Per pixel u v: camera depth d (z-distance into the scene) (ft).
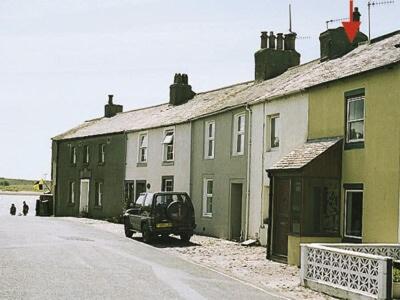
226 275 46.24
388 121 48.29
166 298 34.58
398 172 46.60
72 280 40.04
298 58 88.79
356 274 36.42
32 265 46.96
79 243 66.44
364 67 53.01
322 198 53.67
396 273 36.99
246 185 74.33
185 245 69.51
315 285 40.34
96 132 131.54
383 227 47.96
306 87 60.49
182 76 116.16
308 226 52.85
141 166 109.50
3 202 311.06
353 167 52.65
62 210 144.15
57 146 148.25
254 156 72.69
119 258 53.98
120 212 115.96
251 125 73.97
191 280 42.29
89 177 131.54
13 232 77.92
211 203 86.28
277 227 57.11
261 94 74.90
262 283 42.96
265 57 86.94
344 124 54.54
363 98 52.65
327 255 39.58
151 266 49.26
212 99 98.94
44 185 203.21
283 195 56.54
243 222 74.54
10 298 32.89
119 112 149.89
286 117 65.57
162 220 71.26
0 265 46.26
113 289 37.06
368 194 50.11
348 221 53.62
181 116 98.94
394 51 53.42
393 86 48.01
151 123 108.27
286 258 54.60
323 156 53.67
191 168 91.25
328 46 69.31
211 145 86.84
